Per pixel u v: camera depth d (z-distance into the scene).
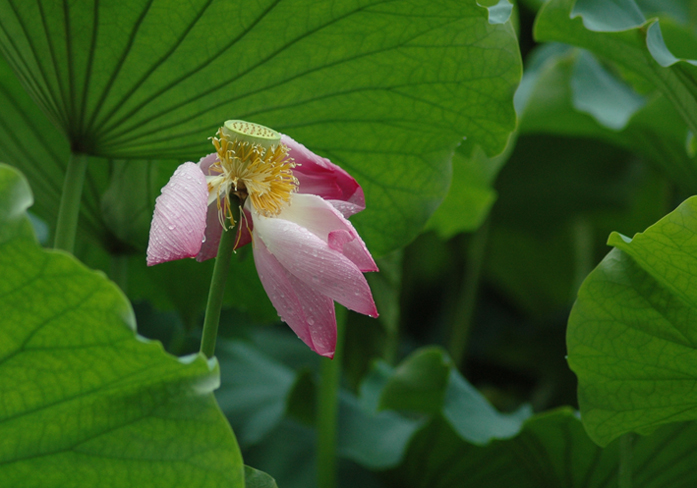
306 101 1.83
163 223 1.64
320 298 1.69
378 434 2.40
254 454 2.53
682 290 1.75
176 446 1.65
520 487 2.09
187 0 1.74
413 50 1.80
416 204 1.93
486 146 1.88
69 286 1.60
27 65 1.78
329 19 1.77
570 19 1.89
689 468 1.93
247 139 1.70
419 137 1.88
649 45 1.84
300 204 1.70
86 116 1.79
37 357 1.62
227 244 1.69
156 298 2.36
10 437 1.64
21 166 1.97
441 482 2.18
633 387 1.80
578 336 1.79
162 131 1.82
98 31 1.75
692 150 2.04
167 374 1.64
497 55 1.81
